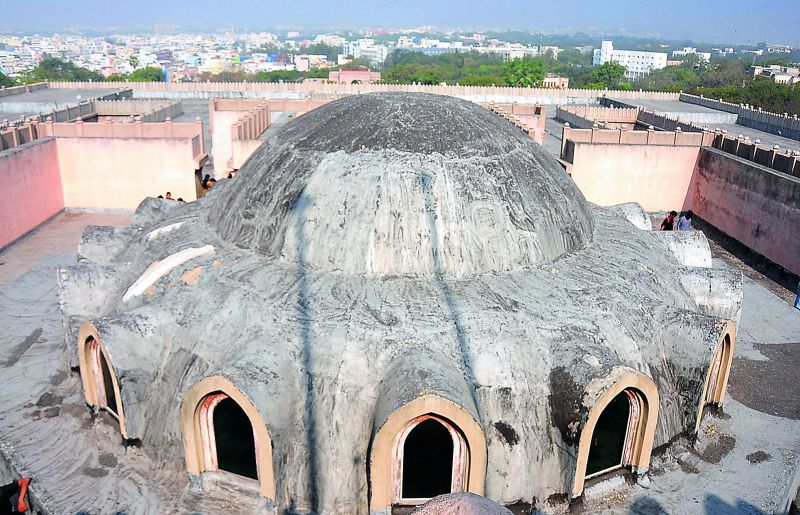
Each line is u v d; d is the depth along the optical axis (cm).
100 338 1134
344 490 1028
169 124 2786
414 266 1157
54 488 1120
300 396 1041
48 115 3166
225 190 1452
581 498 1090
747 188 2555
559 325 1117
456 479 1032
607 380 1029
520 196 1250
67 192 2812
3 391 1393
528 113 3734
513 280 1186
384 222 1162
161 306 1209
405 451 1016
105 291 1424
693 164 2925
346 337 1057
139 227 1727
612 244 1398
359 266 1155
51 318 1755
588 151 2844
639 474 1152
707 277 1434
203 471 1106
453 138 1271
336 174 1214
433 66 13862
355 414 1028
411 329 1067
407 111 1324
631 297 1231
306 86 5125
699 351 1195
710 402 1371
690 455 1242
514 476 1055
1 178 2306
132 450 1189
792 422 1376
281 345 1068
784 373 1584
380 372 1038
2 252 2306
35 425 1282
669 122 3541
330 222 1183
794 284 2267
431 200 1178
